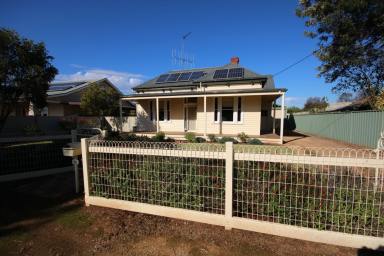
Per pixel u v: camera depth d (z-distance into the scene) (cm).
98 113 1783
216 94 1295
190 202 365
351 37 1342
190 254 277
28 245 298
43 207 411
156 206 371
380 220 296
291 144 1169
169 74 1986
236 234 316
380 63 1512
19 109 1677
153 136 1345
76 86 2050
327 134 1605
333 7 1307
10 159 586
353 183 300
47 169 632
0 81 841
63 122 1599
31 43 909
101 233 325
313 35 1512
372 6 1223
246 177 337
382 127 1014
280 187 327
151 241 304
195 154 348
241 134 1276
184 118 1600
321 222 313
